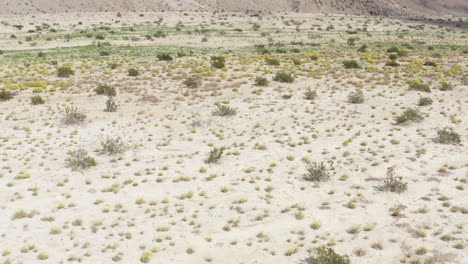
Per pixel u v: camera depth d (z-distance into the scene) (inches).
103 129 1013.2
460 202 621.9
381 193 663.1
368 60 2145.7
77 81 1595.7
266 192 676.1
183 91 1432.1
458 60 2283.5
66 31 3863.2
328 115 1151.6
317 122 1087.6
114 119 1101.7
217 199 648.4
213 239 526.0
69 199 637.9
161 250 497.4
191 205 627.2
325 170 737.6
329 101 1305.4
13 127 1007.6
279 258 482.9
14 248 491.8
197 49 2755.9
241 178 733.3
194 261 475.8
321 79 1675.7
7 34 3516.2
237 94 1396.4
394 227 551.8
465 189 670.5
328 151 871.7
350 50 2792.8
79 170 759.7
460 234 526.0
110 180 720.3
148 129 1022.4
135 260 474.0
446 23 6786.4
